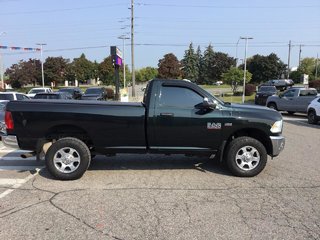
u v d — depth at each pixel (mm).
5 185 6809
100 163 8500
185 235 4621
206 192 6344
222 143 7312
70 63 97562
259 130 7414
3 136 7484
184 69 110250
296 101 23312
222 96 52188
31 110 7105
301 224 4965
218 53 108812
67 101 7379
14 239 4516
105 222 5035
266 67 92875
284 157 9312
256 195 6184
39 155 7398
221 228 4832
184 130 7223
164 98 7242
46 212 5414
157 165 8312
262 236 4594
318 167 8211
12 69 78188
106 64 73375
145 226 4898
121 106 7203
